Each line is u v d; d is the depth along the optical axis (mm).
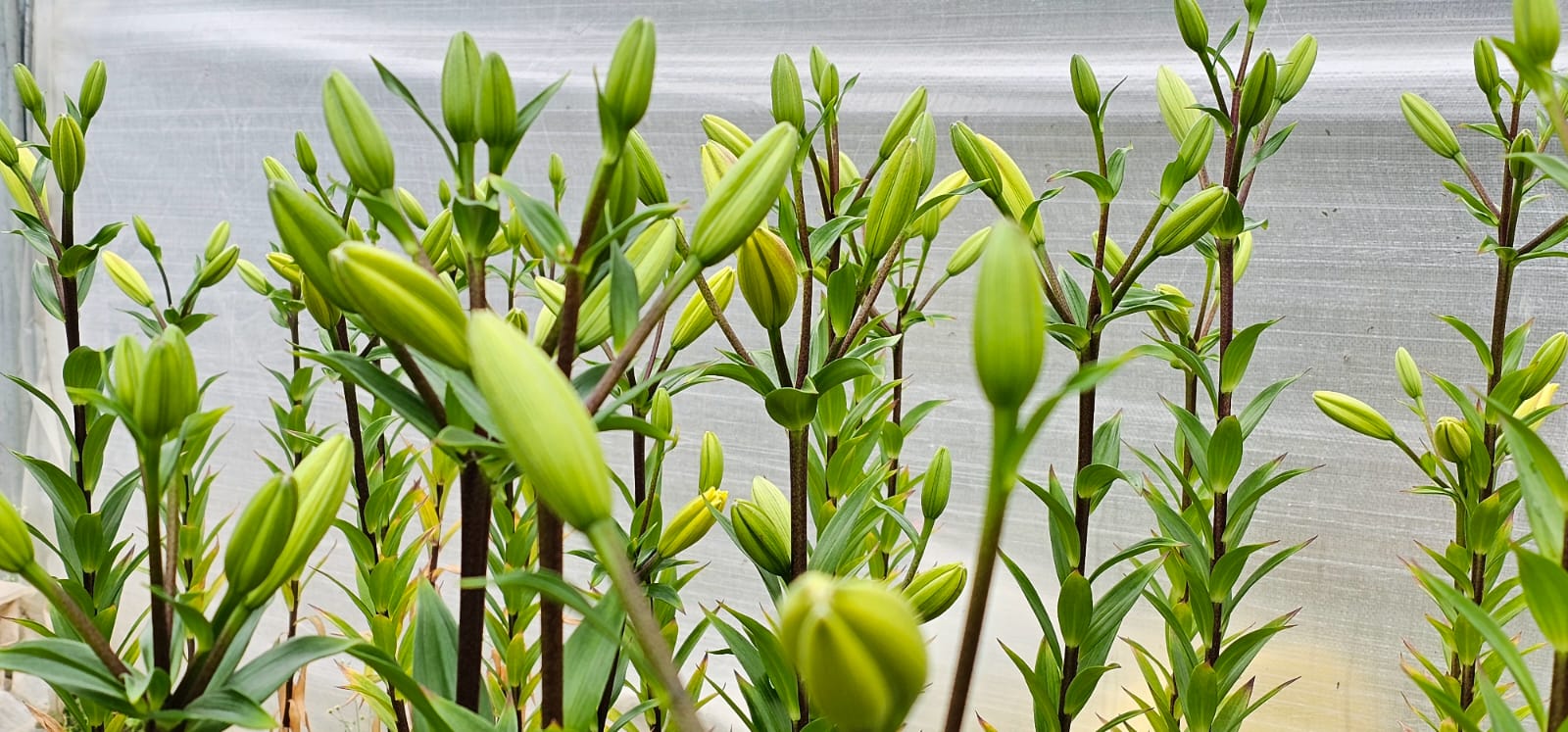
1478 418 2111
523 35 4371
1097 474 1926
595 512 1316
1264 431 3609
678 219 1703
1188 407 2445
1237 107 1934
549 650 1494
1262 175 3480
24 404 5539
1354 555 3551
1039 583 3943
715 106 4074
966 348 3912
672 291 1442
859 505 1787
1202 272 3533
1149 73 3494
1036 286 1285
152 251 2314
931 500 1928
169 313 2090
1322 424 3537
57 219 5348
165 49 5016
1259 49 3381
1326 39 3316
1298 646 3666
